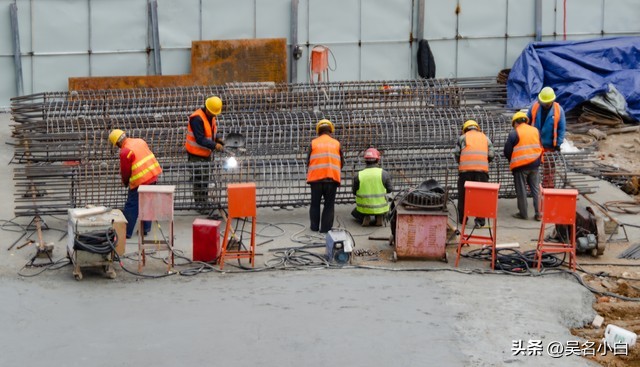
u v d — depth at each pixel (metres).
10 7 29.38
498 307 14.59
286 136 21.95
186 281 16.12
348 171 21.02
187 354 12.74
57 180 20.31
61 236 18.62
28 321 14.18
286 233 19.06
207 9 30.12
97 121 22.69
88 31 29.94
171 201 16.44
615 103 26.70
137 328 13.77
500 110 25.61
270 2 30.27
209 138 19.97
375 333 13.45
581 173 21.62
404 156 21.42
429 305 14.66
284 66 29.55
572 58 28.34
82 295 15.41
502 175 21.30
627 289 15.87
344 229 18.22
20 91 29.81
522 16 30.91
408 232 16.98
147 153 18.27
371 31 30.69
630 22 31.12
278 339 13.24
